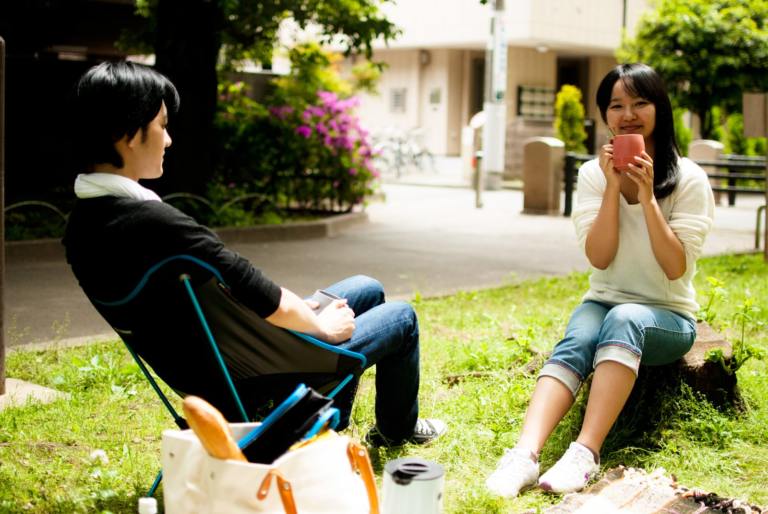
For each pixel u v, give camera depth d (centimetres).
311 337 302
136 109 275
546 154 1441
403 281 822
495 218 1409
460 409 424
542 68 2781
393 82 2953
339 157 1255
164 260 270
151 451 375
